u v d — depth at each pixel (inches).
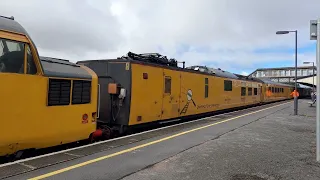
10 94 221.1
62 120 270.8
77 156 256.4
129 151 282.8
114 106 396.5
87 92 304.8
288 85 1911.9
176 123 557.0
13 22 237.8
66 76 275.1
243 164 244.2
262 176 213.8
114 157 258.7
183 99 532.7
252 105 1050.1
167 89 478.9
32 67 241.3
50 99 257.0
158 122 461.1
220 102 722.8
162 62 490.0
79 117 293.0
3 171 205.8
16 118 225.9
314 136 383.6
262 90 1182.3
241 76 994.7
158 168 229.1
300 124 511.5
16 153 233.6
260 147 311.4
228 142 337.4
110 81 402.3
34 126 241.8
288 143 334.6
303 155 277.1
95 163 237.5
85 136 304.8
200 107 607.5
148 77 426.9
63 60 303.1
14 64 226.8
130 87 389.4
